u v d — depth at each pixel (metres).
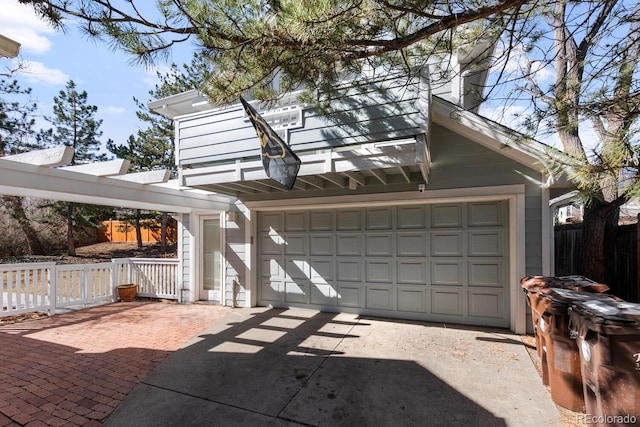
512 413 2.96
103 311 6.83
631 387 2.23
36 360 4.19
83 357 4.30
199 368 3.95
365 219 6.25
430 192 5.58
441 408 3.05
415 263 5.86
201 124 5.66
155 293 8.02
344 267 6.39
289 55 2.73
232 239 7.22
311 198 6.43
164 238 17.67
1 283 5.86
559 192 4.92
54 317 6.37
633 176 2.17
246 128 5.31
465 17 2.30
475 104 3.24
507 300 5.30
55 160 4.05
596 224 4.94
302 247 6.77
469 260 5.53
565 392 3.00
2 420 2.87
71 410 3.04
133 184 5.44
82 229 18.70
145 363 4.10
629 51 2.53
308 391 3.38
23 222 16.03
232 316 6.29
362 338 4.94
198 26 2.42
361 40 2.49
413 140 4.23
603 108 2.39
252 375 3.75
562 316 3.00
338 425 2.82
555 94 2.79
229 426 2.81
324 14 2.24
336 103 4.70
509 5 2.25
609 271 5.13
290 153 4.41
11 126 14.53
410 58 3.38
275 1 2.36
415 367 3.92
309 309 6.66
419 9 2.30
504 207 5.34
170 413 3.00
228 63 2.87
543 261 4.95
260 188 6.38
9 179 3.92
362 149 4.44
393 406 3.10
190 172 5.52
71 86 16.67
